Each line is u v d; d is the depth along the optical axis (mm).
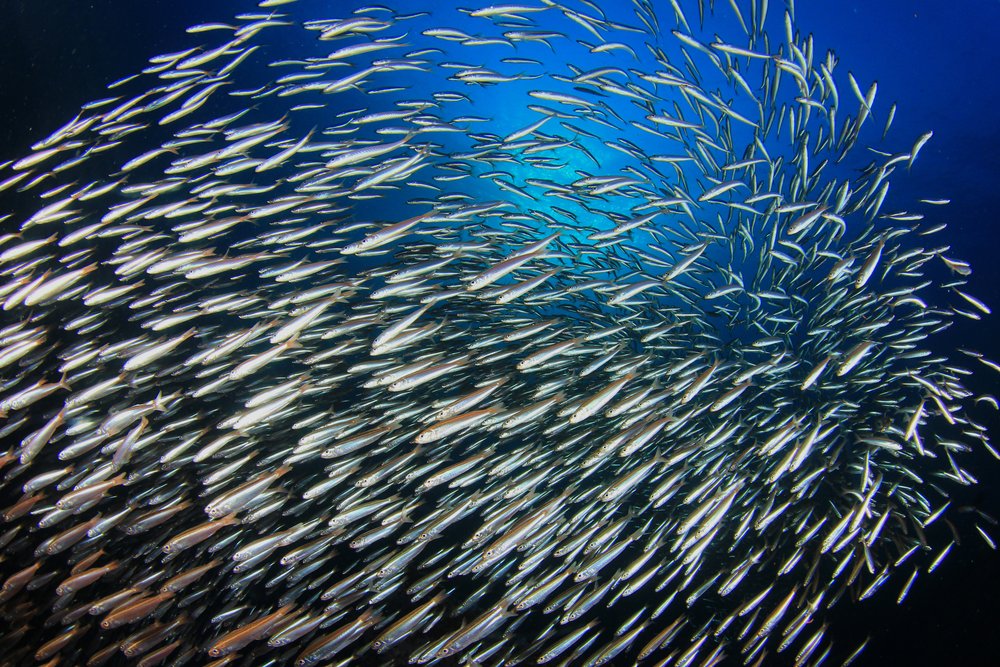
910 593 751
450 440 648
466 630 487
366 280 731
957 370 722
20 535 631
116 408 688
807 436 543
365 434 574
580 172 700
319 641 482
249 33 653
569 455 658
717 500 530
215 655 472
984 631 708
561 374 721
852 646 722
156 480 655
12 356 624
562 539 573
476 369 743
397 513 546
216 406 791
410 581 698
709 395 780
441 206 762
